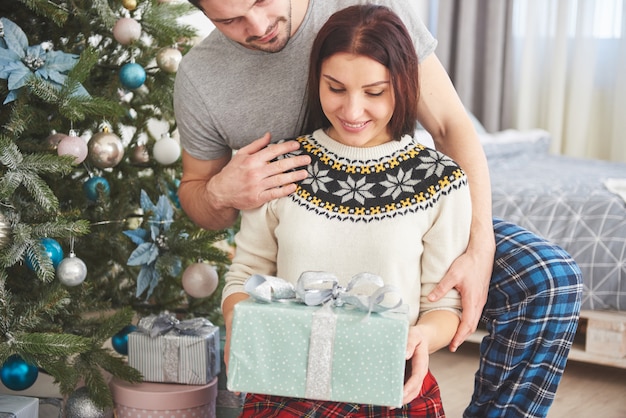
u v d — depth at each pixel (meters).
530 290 1.38
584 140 4.16
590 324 2.22
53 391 1.79
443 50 4.19
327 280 1.13
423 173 1.28
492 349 1.44
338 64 1.21
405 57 1.23
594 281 2.22
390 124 1.30
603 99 4.14
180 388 1.66
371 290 1.24
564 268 1.39
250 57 1.45
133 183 1.98
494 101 4.21
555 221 2.33
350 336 1.07
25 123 1.57
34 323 1.55
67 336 1.52
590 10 4.08
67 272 1.57
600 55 4.12
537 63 4.27
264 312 1.08
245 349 1.09
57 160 1.52
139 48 1.90
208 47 1.50
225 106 1.48
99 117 1.82
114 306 1.95
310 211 1.28
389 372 1.06
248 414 1.29
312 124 1.39
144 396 1.62
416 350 1.14
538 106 4.32
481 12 4.22
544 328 1.38
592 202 2.34
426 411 1.26
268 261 1.37
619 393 2.21
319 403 1.25
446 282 1.28
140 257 1.74
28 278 1.73
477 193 1.44
